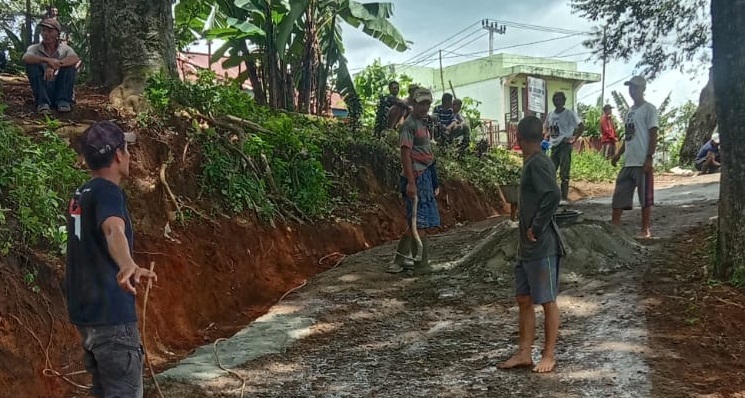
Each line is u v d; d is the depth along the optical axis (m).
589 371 4.24
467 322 5.50
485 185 13.32
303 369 4.74
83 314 3.10
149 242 6.11
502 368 4.45
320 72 13.62
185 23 13.50
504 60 29.05
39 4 12.62
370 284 6.85
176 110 7.63
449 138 13.55
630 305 5.31
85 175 5.73
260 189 7.95
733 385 3.89
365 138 10.89
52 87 6.93
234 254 6.93
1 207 4.96
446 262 7.46
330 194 9.63
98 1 8.75
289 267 7.57
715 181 14.17
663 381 3.98
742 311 4.84
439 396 4.11
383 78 17.56
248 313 6.38
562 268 6.30
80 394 4.40
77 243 3.14
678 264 6.27
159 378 4.57
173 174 7.04
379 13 13.12
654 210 9.65
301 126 10.20
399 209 10.54
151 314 5.46
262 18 12.57
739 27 5.32
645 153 7.46
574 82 30.22
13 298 4.45
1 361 4.10
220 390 4.41
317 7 13.20
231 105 8.59
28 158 5.20
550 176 4.23
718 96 5.46
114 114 7.21
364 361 4.83
